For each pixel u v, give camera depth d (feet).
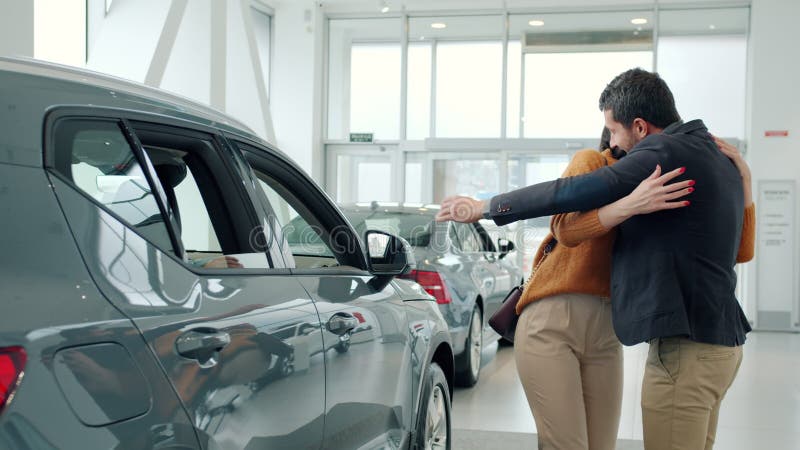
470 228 21.54
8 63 4.69
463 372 19.21
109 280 4.45
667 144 7.24
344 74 42.70
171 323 4.77
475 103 41.47
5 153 4.19
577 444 8.18
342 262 8.09
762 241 36.96
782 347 30.76
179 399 4.74
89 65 26.68
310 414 6.35
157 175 5.39
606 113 8.04
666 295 7.22
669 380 7.47
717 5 38.88
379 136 42.47
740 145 38.47
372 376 7.67
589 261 8.03
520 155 41.01
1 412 3.67
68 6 26.09
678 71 39.45
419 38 42.09
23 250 4.05
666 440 7.58
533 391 8.31
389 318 8.27
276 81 41.52
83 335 4.13
